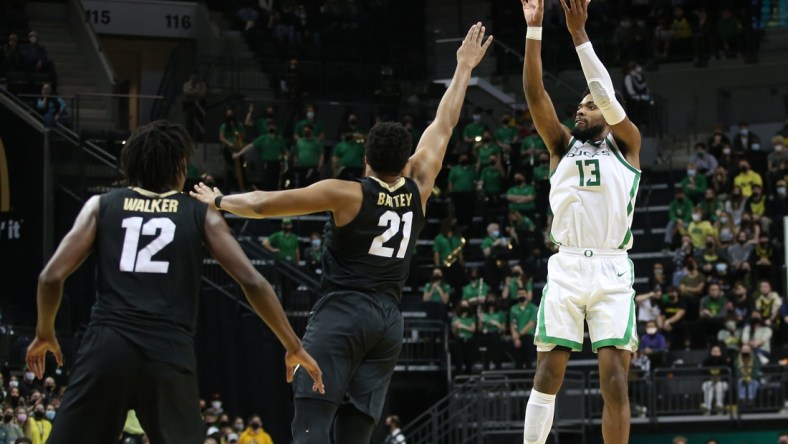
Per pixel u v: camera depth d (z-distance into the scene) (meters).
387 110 36.12
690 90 38.16
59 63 36.03
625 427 8.87
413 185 7.84
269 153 32.00
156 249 6.70
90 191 27.98
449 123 8.47
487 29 40.50
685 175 33.88
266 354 25.78
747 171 30.97
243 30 39.81
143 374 6.55
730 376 24.88
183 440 6.61
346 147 31.64
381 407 7.72
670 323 26.56
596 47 39.03
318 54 39.41
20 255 28.48
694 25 38.88
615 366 8.93
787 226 26.80
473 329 26.91
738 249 28.27
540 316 9.16
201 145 34.97
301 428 7.40
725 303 26.50
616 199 9.05
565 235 9.14
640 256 30.52
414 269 29.77
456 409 24.95
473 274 27.94
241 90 37.47
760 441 24.80
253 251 26.53
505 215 31.89
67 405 6.55
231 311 26.06
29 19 37.03
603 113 8.95
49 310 6.68
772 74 37.62
